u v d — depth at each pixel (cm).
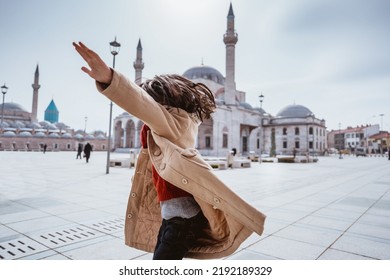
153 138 170
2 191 744
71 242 352
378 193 799
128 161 1772
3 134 6444
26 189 782
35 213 502
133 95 134
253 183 1027
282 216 511
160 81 171
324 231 416
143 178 187
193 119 179
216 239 168
